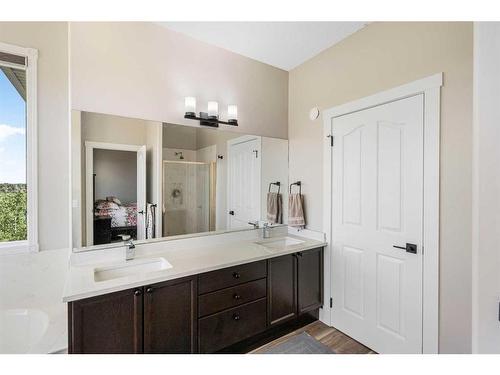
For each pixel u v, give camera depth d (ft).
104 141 6.29
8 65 5.74
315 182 8.35
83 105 6.00
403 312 5.99
